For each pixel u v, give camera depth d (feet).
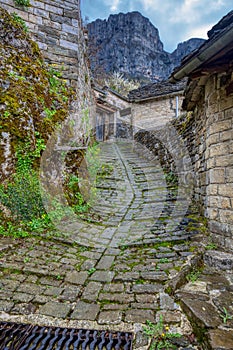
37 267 7.95
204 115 12.04
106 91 35.55
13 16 16.25
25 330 5.23
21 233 10.23
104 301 6.31
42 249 9.39
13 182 11.30
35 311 5.84
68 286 7.04
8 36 14.39
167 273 7.58
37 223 11.18
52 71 17.71
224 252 8.83
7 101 12.07
